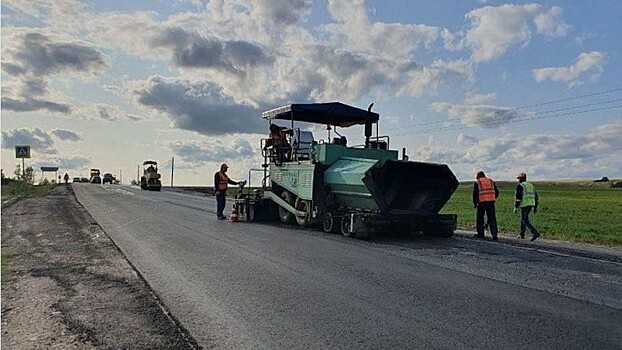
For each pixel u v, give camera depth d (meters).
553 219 28.48
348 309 6.26
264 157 19.12
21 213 19.48
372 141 17.06
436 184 14.30
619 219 28.53
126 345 4.96
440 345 4.98
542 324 5.68
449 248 11.81
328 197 15.38
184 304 6.46
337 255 10.39
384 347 4.92
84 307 6.30
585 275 8.57
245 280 7.86
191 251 10.64
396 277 8.18
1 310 6.16
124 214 19.83
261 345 4.98
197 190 62.75
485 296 6.96
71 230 14.12
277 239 12.90
